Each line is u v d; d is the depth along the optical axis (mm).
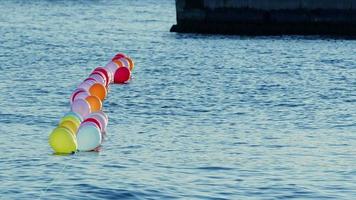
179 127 50688
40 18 165875
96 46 110312
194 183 35656
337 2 111125
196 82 72875
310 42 109250
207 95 64875
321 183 36031
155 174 37250
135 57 96312
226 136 47781
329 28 112000
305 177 37125
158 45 110375
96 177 36438
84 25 147750
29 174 36938
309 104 60875
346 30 111562
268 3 113188
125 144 44750
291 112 57219
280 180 36500
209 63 89188
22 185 34812
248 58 93875
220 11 116500
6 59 91312
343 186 35531
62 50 103875
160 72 80688
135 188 34500
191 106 59375
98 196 33188
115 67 73625
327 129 50594
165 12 189125
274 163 40188
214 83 72250
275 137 47625
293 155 42312
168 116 54938
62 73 79562
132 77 76250
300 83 72562
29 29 137500
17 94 64062
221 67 85250
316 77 77000
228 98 63406
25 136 46719
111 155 41625
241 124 52125
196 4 118750
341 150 43781
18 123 51094
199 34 119250
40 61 90312
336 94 66188
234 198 33312
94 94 59562
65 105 58906
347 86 71000
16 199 32594
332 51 100375
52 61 90938
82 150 42562
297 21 112688
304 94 65938
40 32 131750
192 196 33469
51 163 39375
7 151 42344
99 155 41594
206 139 46719
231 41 111625
